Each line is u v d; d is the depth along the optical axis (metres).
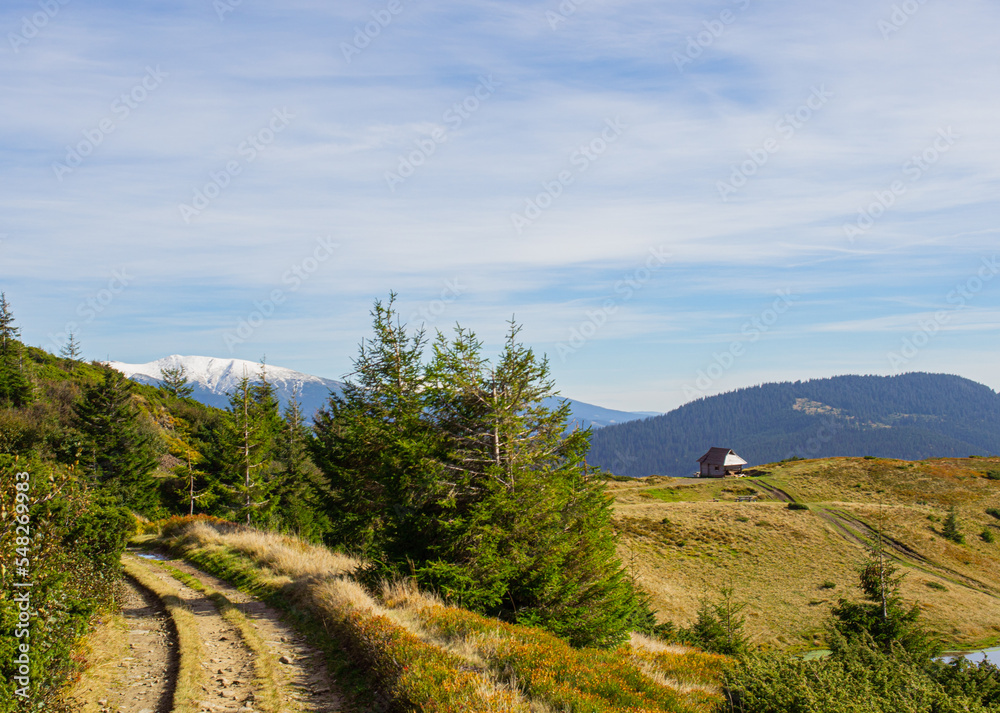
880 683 11.57
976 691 12.95
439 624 11.59
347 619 11.50
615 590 18.28
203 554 22.28
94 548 13.59
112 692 8.94
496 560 15.45
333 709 8.45
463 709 7.39
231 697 8.76
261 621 13.34
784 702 9.60
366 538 23.28
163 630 12.60
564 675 9.66
